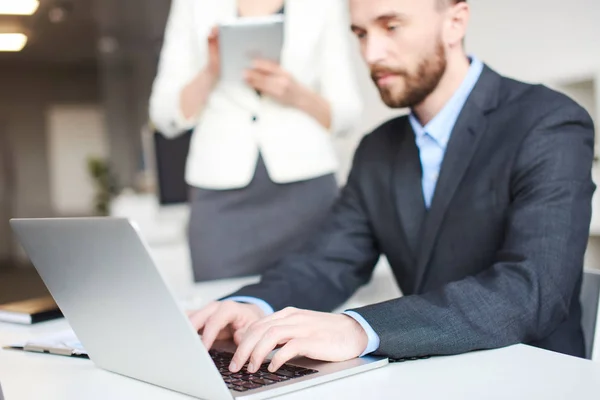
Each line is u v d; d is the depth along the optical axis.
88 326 0.90
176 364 0.79
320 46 2.43
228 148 2.46
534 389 0.79
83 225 0.78
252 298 1.24
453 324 0.96
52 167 10.10
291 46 2.39
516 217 1.15
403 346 0.92
